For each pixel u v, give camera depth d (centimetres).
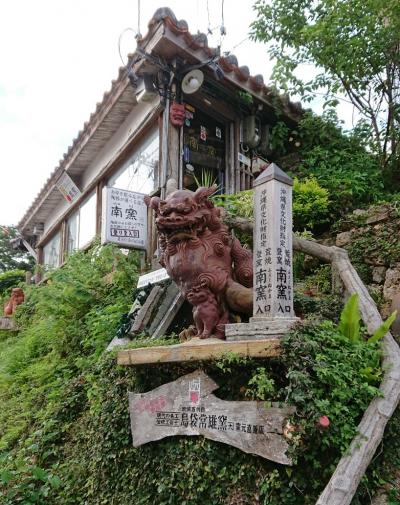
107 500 404
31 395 635
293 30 805
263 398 317
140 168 896
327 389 313
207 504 334
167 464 367
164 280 558
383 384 334
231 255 434
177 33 703
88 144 1064
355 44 712
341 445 299
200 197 414
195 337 405
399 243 526
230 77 785
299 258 587
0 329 1007
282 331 337
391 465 331
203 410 348
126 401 418
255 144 873
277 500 304
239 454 329
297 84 814
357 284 425
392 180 784
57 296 693
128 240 754
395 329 468
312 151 819
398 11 692
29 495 442
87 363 565
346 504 276
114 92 878
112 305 653
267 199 371
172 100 781
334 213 675
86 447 465
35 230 1603
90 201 1145
